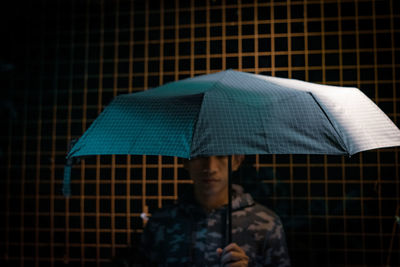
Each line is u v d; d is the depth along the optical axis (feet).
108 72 7.01
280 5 6.64
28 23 7.29
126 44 6.99
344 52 6.46
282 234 5.12
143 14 6.98
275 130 2.95
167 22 6.91
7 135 7.17
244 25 6.70
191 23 6.84
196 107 2.96
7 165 7.12
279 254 4.96
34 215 6.99
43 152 7.06
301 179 6.38
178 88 3.81
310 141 2.97
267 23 6.65
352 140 3.11
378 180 6.21
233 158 5.31
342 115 3.28
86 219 6.85
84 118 7.01
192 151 2.69
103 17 7.09
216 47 6.74
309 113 3.13
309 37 6.54
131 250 6.67
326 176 6.33
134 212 6.72
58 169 6.98
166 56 6.87
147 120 3.15
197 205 5.17
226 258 3.98
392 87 6.30
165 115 3.08
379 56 6.37
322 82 6.47
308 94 3.31
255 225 5.03
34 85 7.18
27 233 6.98
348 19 6.48
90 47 7.09
